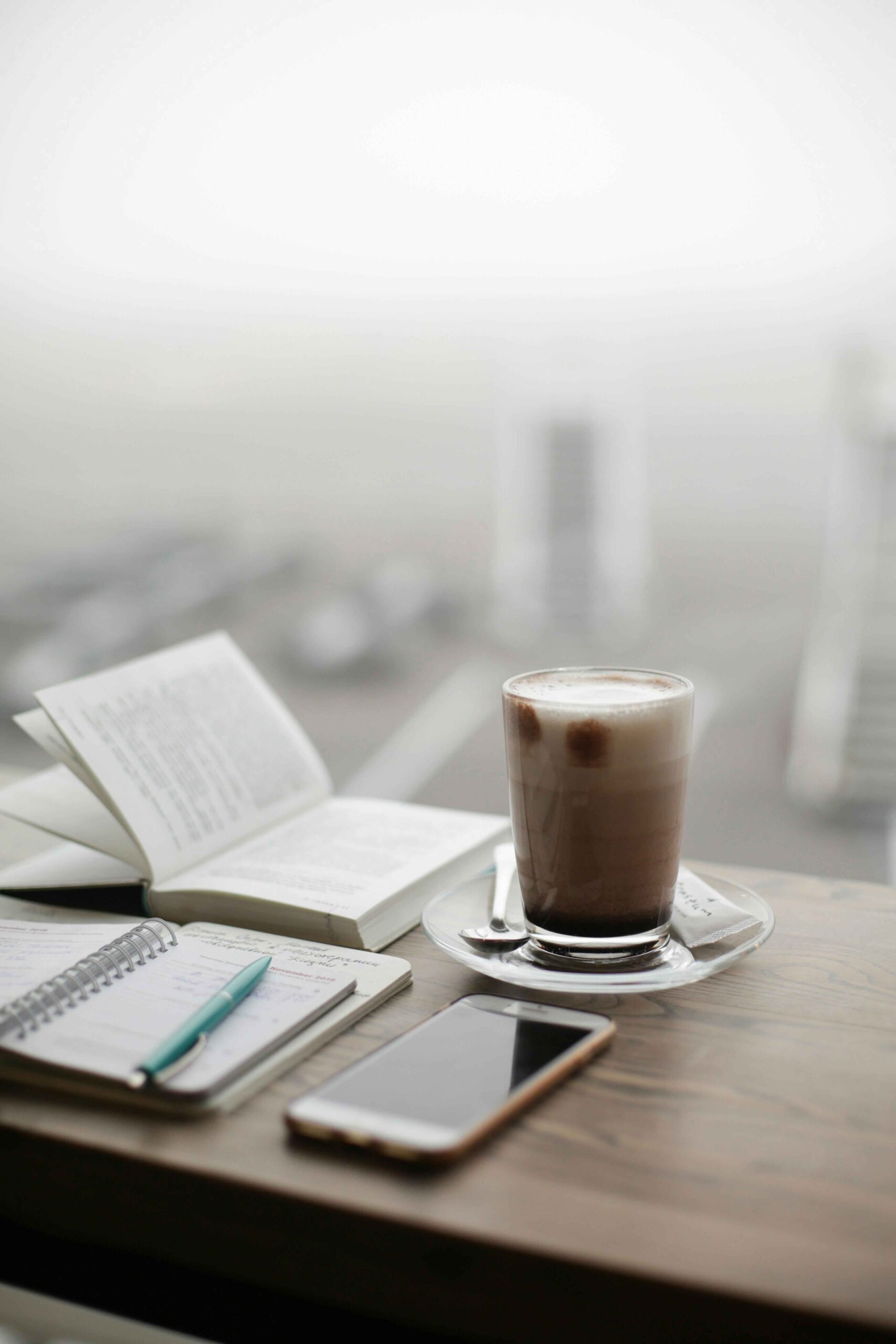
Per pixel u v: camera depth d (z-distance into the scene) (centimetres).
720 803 290
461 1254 38
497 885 64
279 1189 41
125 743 70
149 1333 54
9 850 81
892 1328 34
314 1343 41
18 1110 47
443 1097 45
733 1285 35
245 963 57
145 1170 43
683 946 58
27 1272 46
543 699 55
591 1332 37
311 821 77
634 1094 47
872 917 65
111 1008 52
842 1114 45
